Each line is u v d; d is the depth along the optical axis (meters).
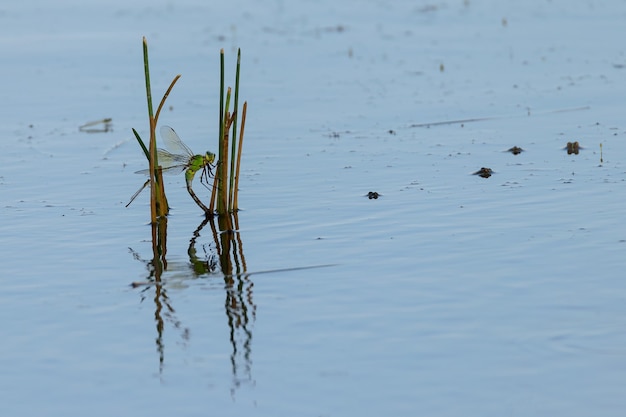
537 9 31.97
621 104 19.48
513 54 25.31
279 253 11.75
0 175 15.95
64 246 12.30
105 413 8.07
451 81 22.58
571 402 7.92
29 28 30.95
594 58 24.25
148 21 31.77
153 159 13.05
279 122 19.22
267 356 8.97
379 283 10.55
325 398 8.17
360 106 20.42
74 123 19.67
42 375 8.74
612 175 14.46
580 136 17.14
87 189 15.05
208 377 8.62
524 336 9.06
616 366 8.44
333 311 9.88
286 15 32.59
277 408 8.06
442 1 34.41
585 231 11.88
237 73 13.03
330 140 17.67
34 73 24.64
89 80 23.72
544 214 12.70
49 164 16.62
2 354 9.16
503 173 14.95
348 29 29.83
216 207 13.67
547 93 20.83
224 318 9.87
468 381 8.31
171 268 11.42
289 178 15.23
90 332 9.63
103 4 35.28
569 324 9.27
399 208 13.31
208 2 35.50
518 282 10.38
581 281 10.31
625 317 9.34
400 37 28.41
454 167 15.48
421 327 9.38
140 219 13.45
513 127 18.12
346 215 13.13
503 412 7.82
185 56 26.20
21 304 10.37
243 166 16.14
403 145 17.11
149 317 9.97
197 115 20.02
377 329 9.39
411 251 11.52
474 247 11.54
